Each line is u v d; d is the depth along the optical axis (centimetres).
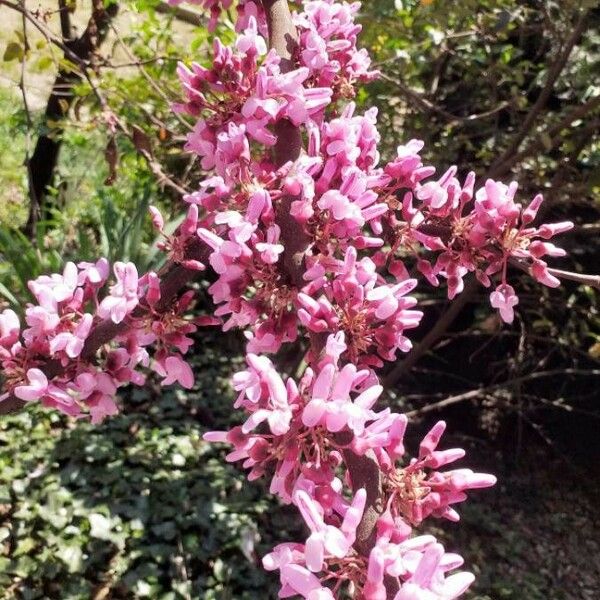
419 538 73
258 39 107
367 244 100
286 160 103
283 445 79
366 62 129
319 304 87
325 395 75
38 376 99
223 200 104
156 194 464
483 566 368
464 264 110
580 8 275
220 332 473
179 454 368
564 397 445
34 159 466
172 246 104
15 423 364
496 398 440
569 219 398
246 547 326
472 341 460
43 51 470
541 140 298
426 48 352
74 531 316
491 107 378
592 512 423
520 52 357
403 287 92
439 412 457
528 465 442
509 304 107
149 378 417
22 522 317
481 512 397
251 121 101
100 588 300
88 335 104
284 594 73
